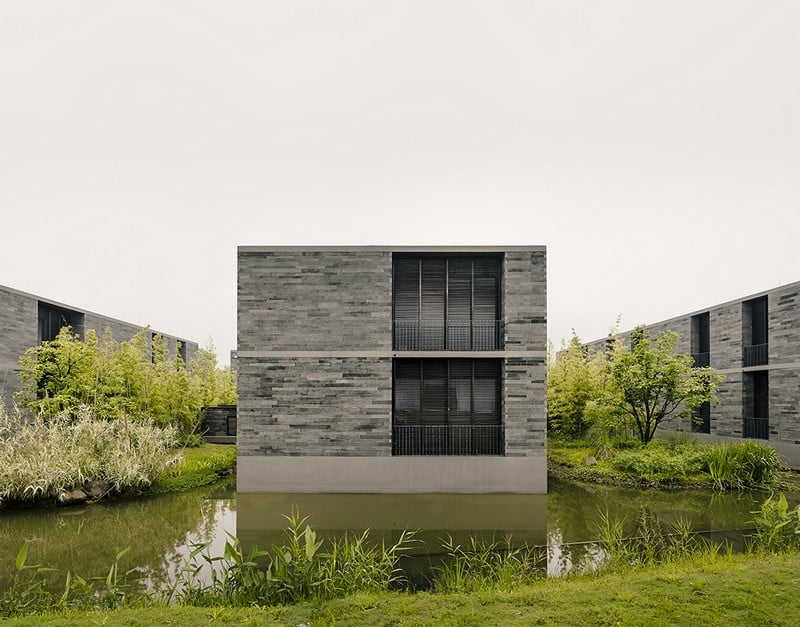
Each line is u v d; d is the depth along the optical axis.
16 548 8.18
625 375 15.19
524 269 11.98
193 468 13.49
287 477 11.76
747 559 6.12
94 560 7.57
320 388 11.90
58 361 14.48
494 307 12.80
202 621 4.58
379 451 11.80
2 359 14.68
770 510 6.95
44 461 10.66
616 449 14.86
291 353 11.95
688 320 19.86
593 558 7.30
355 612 4.70
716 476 12.12
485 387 12.54
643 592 4.91
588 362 19.06
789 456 14.52
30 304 15.89
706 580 5.18
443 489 11.66
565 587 5.34
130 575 6.95
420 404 12.48
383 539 8.45
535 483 11.64
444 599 4.98
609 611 4.49
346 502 10.88
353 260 12.09
